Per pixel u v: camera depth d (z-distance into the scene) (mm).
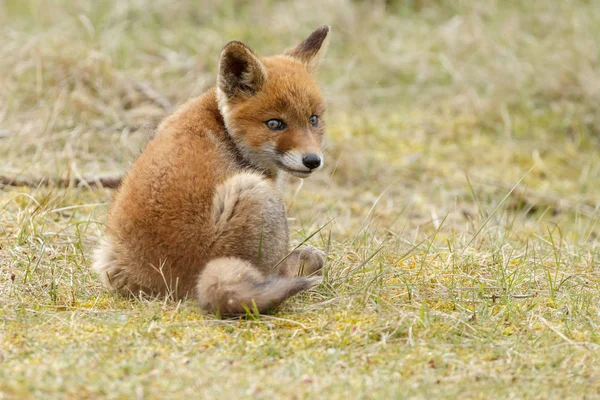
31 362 7781
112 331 8617
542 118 19359
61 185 13812
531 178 17359
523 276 10461
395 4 23359
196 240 9359
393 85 20594
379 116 19422
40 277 10219
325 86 19812
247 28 21688
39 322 8844
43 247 10812
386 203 15578
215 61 19656
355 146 17812
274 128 10727
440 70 20797
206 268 9109
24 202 12953
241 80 10609
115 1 21625
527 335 8883
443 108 19797
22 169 14219
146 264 9586
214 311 9047
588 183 17094
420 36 22016
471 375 7891
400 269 10680
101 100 17031
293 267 10055
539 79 20062
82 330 8656
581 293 10133
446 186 16625
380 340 8633
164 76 19109
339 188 16266
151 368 7727
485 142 18656
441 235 13383
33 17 20531
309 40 12172
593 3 22156
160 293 9688
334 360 8094
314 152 10719
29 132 15484
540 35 21578
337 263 10891
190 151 9781
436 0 23281
